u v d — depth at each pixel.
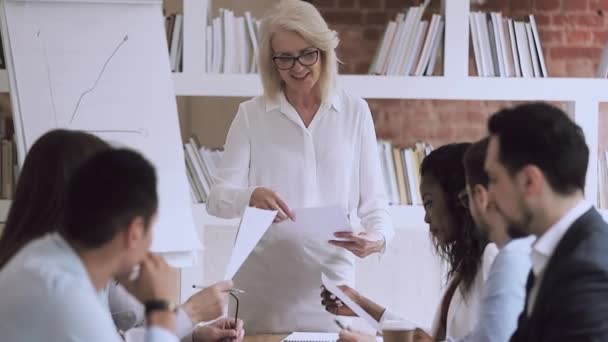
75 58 4.20
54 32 4.20
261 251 3.50
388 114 5.76
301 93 3.51
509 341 2.10
